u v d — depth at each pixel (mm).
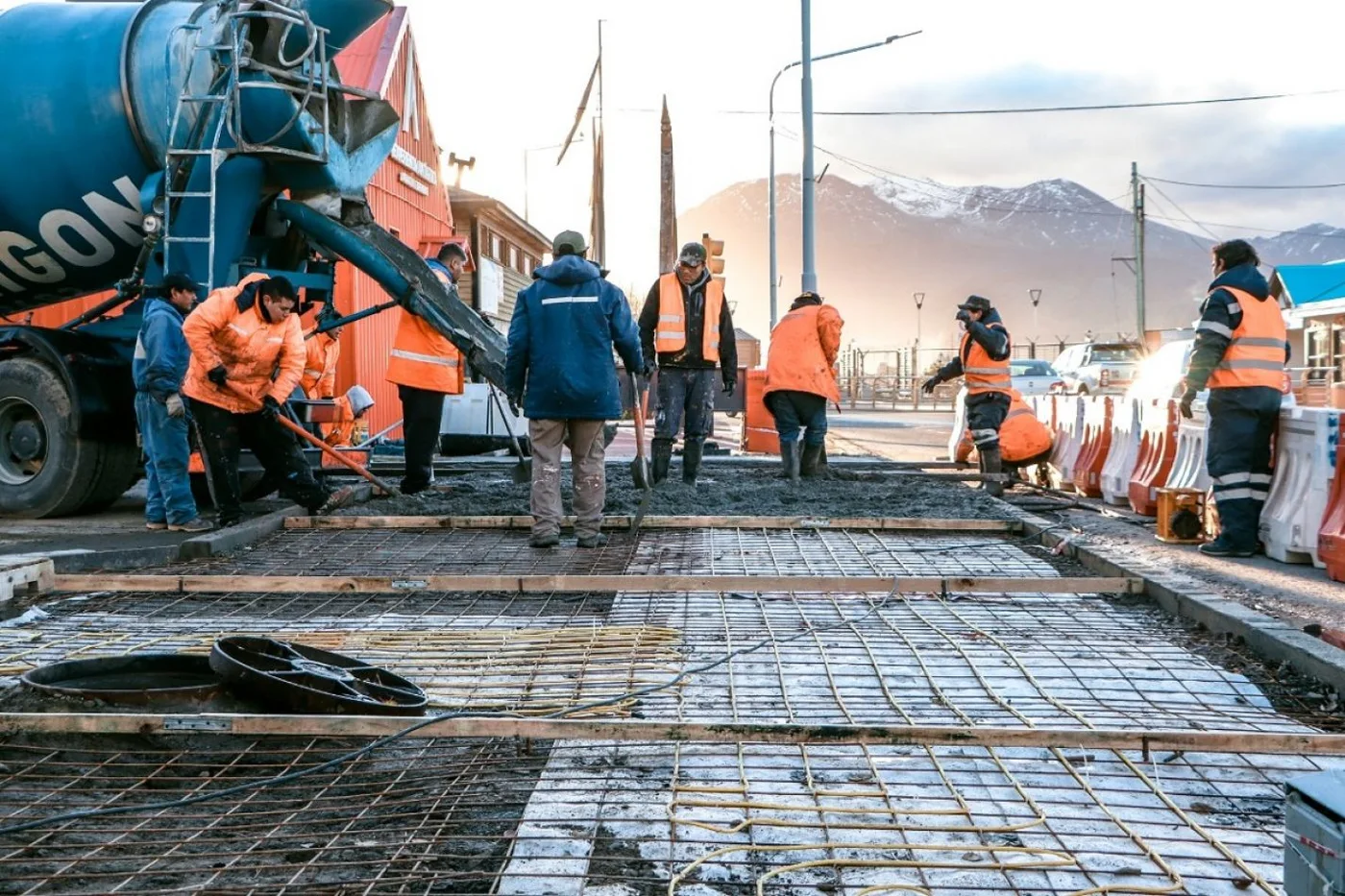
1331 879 1920
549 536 7023
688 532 7719
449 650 4590
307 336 9500
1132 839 2738
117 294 9266
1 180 8766
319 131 8734
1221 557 7137
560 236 7129
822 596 5699
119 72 8539
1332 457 6656
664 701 3879
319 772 3260
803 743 3352
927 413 40188
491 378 8992
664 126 19328
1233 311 7000
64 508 8609
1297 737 3270
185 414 7660
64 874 2568
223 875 2561
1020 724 3615
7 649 4629
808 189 18953
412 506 8539
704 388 9984
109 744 3482
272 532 7613
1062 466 11375
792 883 2521
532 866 2596
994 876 2547
